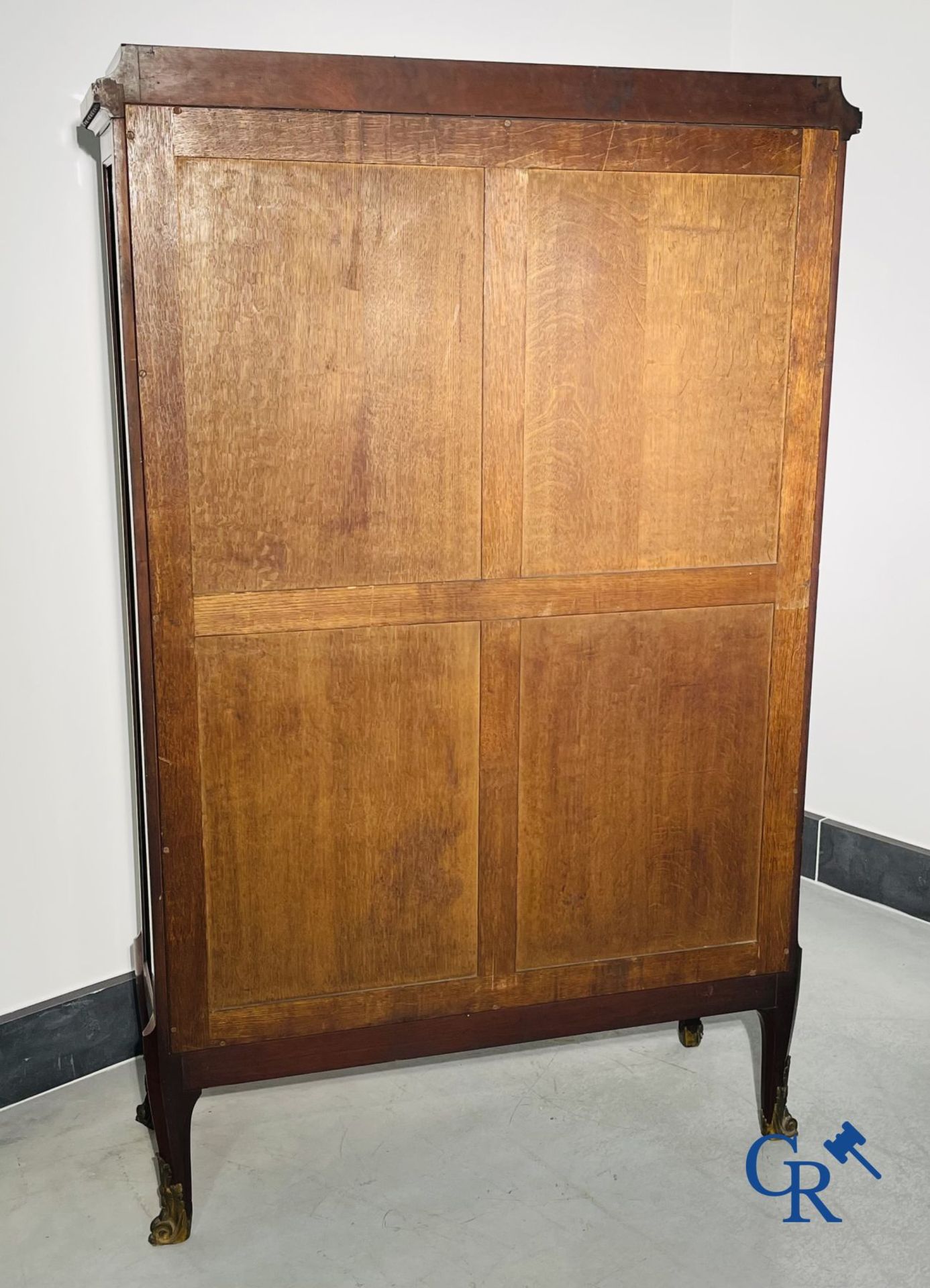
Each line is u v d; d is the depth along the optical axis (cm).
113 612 217
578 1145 203
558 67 161
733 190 171
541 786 183
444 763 179
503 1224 183
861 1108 213
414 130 159
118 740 222
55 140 197
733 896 195
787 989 200
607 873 189
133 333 156
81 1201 190
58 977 222
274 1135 206
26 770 212
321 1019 183
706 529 181
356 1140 204
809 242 175
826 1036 236
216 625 166
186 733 168
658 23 272
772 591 185
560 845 186
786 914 197
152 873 173
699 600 182
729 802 191
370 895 180
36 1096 218
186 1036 177
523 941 188
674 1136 205
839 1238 181
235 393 161
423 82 158
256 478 164
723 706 187
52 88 196
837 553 297
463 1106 214
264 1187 192
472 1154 200
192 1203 183
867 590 292
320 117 156
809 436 181
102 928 226
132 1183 194
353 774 176
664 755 187
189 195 154
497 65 160
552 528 175
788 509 183
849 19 274
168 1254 178
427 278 164
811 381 180
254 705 170
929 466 274
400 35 232
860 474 289
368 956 183
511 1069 225
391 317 164
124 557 203
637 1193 191
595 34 261
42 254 199
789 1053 209
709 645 185
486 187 163
